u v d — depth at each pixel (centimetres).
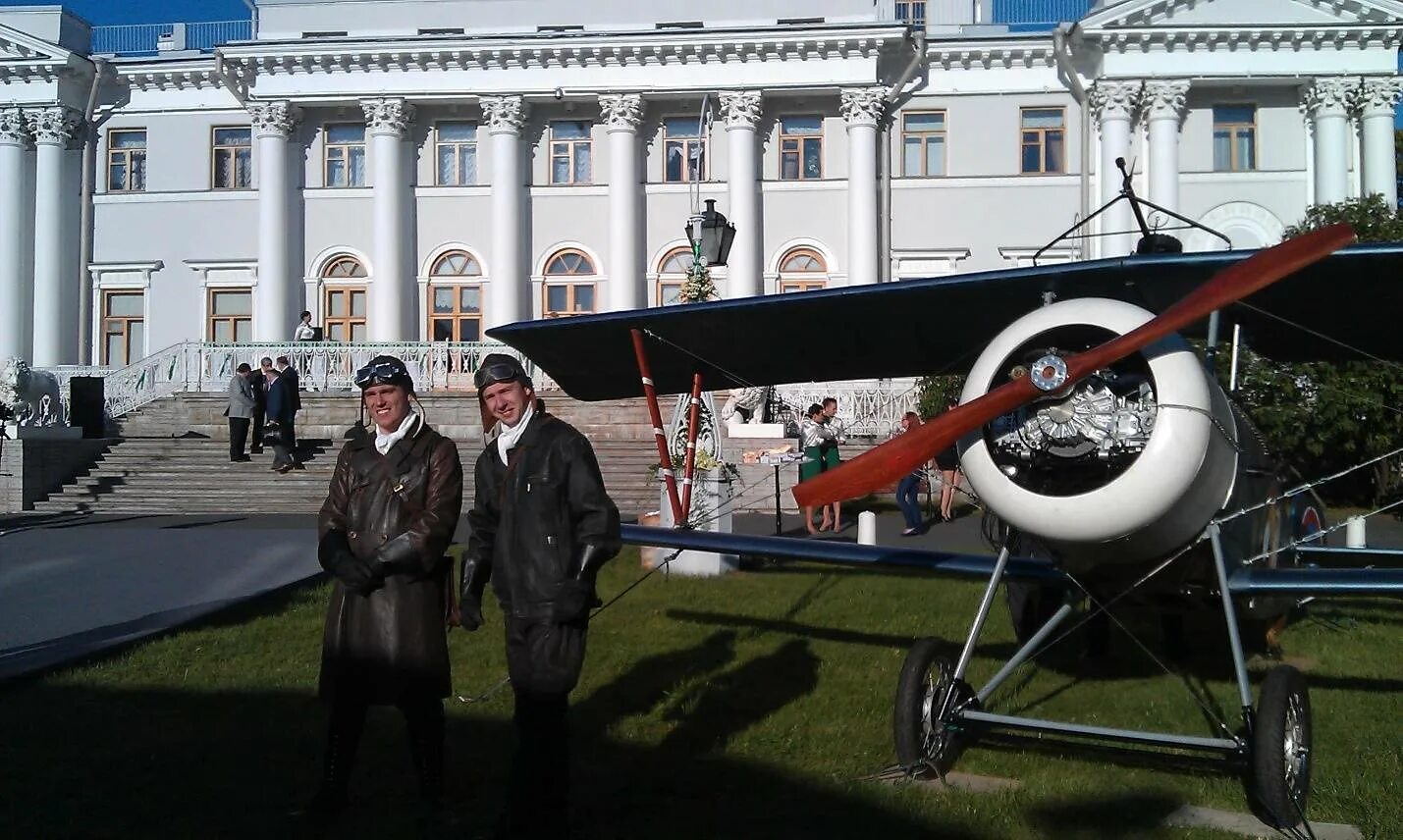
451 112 3272
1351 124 3078
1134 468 530
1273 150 3109
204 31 3509
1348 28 2984
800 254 3195
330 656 489
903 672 548
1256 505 608
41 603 984
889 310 693
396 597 487
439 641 495
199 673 734
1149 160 3073
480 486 483
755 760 565
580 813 493
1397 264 568
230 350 2934
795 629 886
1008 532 600
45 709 648
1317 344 748
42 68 3288
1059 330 559
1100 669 775
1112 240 3059
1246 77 3031
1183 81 3038
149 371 2925
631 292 3155
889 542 1490
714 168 3197
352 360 2934
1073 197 3122
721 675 731
